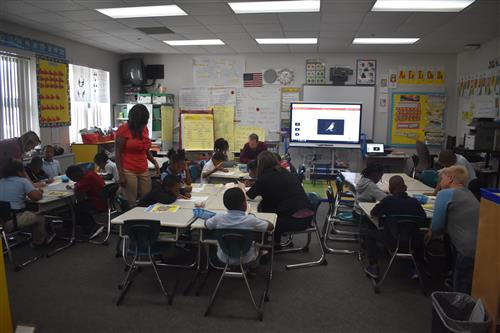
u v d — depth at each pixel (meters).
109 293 3.32
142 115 4.34
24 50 6.42
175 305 3.13
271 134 9.19
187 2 5.02
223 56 9.20
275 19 5.82
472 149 6.30
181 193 4.03
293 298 3.29
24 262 3.96
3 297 2.35
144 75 9.34
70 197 4.34
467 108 8.08
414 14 5.43
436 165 7.38
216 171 5.35
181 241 3.56
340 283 3.61
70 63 7.63
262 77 9.11
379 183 4.96
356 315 3.02
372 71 8.80
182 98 9.41
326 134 8.71
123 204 4.12
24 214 3.97
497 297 2.34
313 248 4.57
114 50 8.80
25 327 2.55
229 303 3.18
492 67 7.06
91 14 5.65
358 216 4.39
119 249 4.16
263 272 3.85
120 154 4.31
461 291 2.96
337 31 6.57
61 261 4.02
